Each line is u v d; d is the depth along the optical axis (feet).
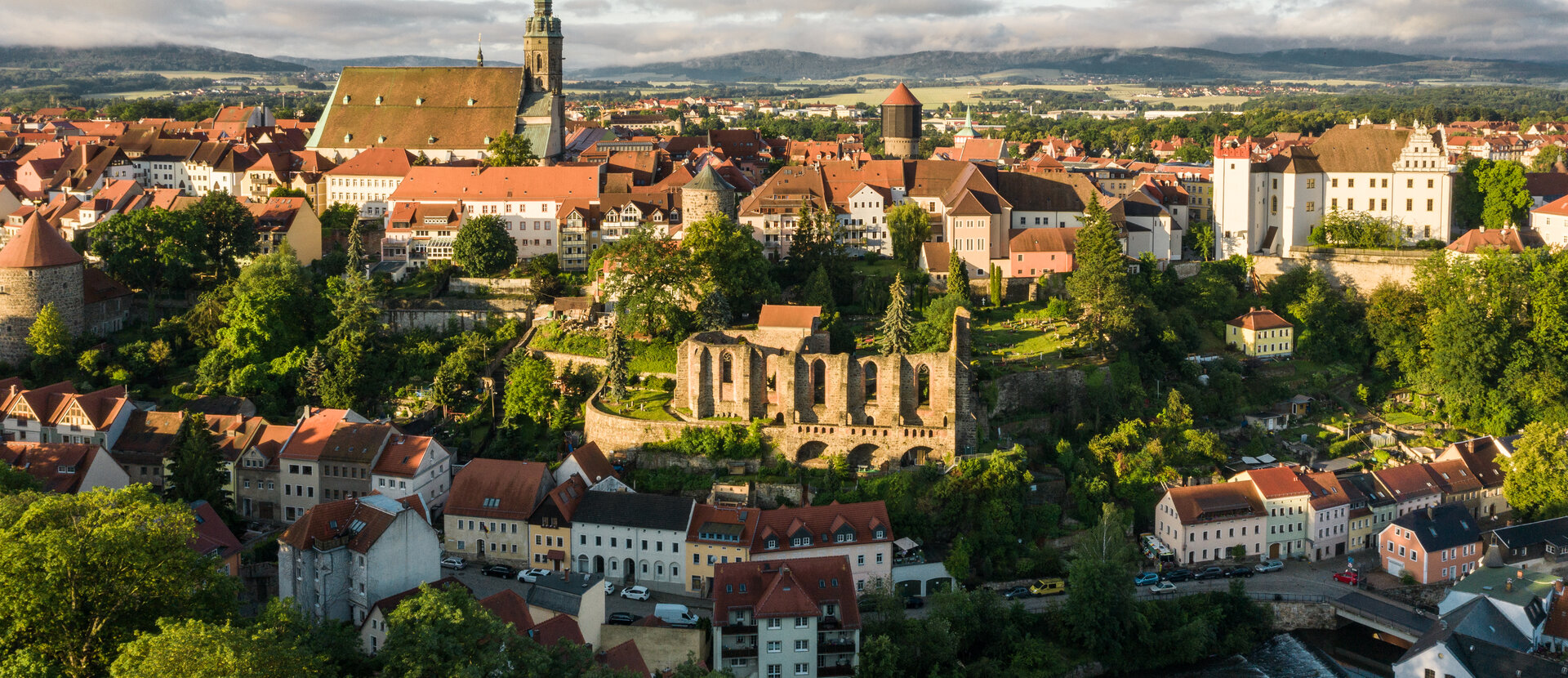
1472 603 596.70
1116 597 602.03
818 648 538.88
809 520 625.41
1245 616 636.48
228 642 380.99
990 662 579.07
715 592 547.08
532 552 643.45
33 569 425.69
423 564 561.84
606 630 544.62
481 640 426.51
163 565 451.53
